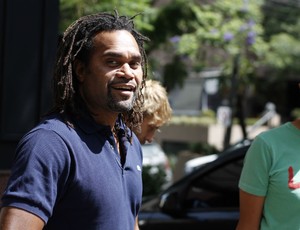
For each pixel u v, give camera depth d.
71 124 2.12
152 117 3.19
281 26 16.67
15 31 4.71
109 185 2.12
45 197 1.97
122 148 2.34
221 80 15.09
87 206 2.07
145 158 12.66
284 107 20.03
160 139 19.42
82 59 2.23
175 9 10.13
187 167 10.62
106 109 2.22
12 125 4.70
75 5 7.39
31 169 1.97
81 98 2.25
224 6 12.76
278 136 2.80
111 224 2.11
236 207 4.32
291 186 2.73
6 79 4.68
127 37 2.24
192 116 20.47
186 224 4.38
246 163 2.86
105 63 2.20
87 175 2.06
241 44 13.05
